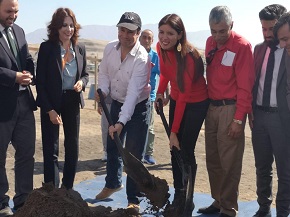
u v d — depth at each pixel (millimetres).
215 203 3184
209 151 3012
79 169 4398
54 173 3117
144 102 3049
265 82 2795
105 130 4477
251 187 4051
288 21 2406
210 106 2908
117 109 3107
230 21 2668
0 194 2846
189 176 2656
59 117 2994
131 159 2578
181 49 2695
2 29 2773
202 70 2768
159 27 2693
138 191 3119
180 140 2965
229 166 2869
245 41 2746
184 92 2758
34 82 3062
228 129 2820
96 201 3402
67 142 3195
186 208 2588
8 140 2836
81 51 3158
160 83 3098
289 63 2635
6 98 2785
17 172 2961
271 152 2906
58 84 2992
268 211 2992
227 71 2771
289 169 2838
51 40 2986
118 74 3000
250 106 2771
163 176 4250
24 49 2908
